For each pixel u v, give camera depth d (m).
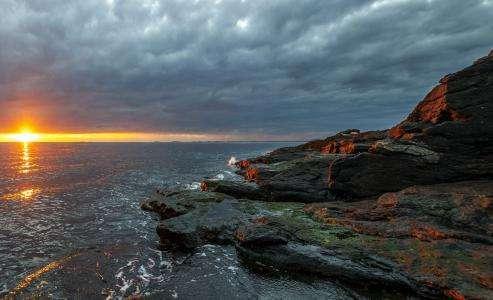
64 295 14.62
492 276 13.39
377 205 23.89
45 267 18.05
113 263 18.47
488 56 27.12
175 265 18.48
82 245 23.09
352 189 28.83
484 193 20.70
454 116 26.62
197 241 21.00
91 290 15.09
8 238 24.94
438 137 26.50
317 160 36.94
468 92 26.22
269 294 14.53
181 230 21.31
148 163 106.25
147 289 15.23
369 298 14.30
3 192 47.62
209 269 17.02
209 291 14.60
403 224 19.59
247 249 18.75
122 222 29.58
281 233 19.34
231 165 96.81
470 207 19.59
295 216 24.75
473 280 13.58
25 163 107.00
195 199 30.48
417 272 14.85
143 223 29.14
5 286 16.45
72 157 144.00
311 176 33.97
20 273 18.28
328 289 15.13
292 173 35.22
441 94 28.05
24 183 57.50
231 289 14.86
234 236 21.19
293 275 16.59
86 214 32.97
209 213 24.58
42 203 39.16
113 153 186.88
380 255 16.56
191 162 111.19
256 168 42.31
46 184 56.22
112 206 37.06
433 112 28.67
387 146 27.69
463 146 25.39
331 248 17.66
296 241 18.81
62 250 22.17
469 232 17.86
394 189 27.02
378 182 27.73
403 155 26.91
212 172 75.31
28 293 14.82
